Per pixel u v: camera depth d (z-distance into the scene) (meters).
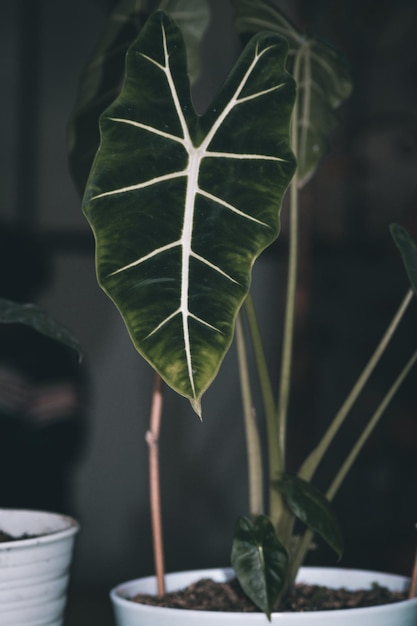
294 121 1.35
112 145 0.97
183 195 0.96
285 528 1.20
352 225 3.71
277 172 0.98
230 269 0.93
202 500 3.84
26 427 2.70
